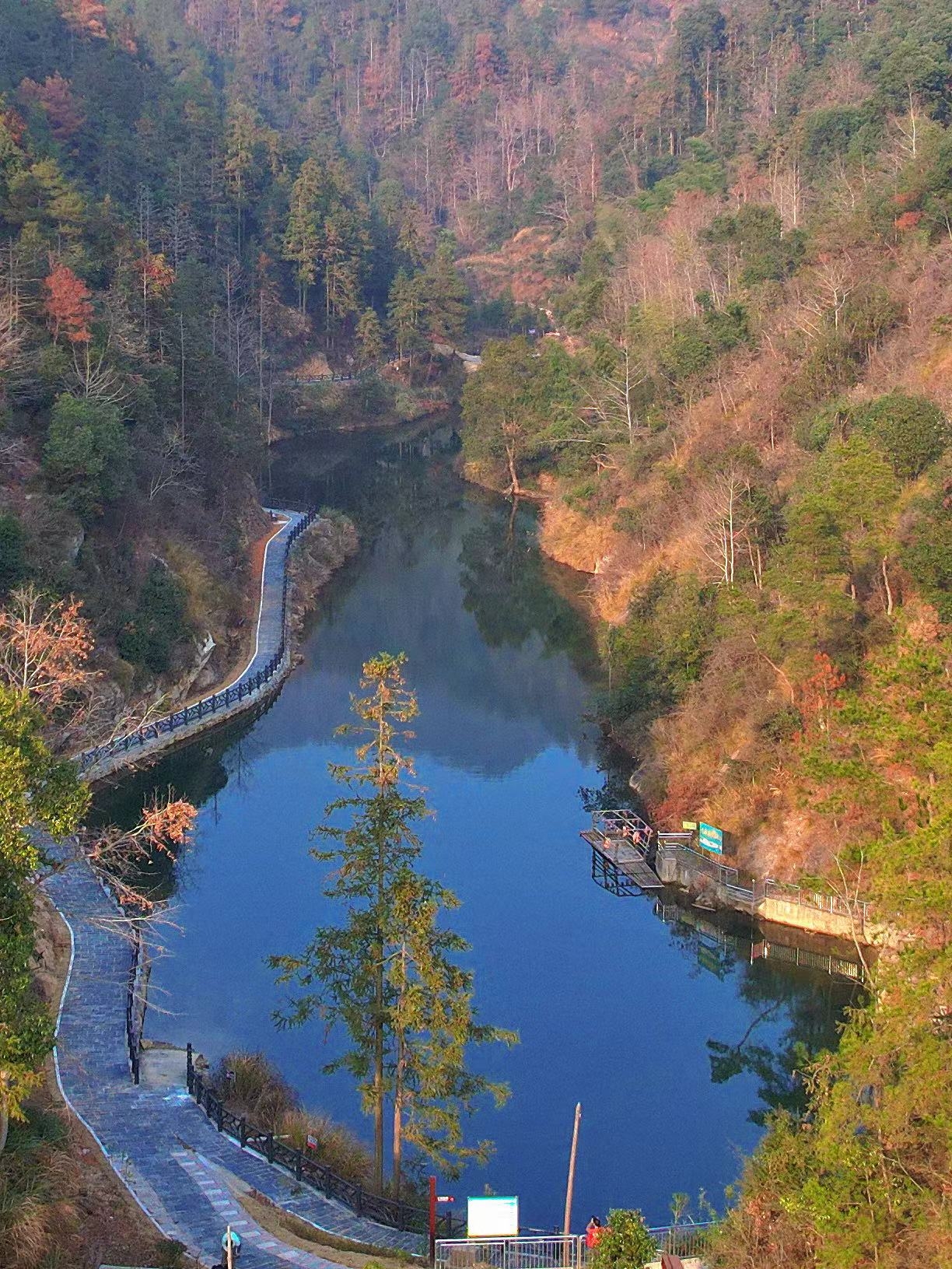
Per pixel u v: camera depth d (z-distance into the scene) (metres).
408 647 80.00
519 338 121.44
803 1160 26.59
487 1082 32.69
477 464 122.25
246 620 77.56
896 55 118.38
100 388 68.94
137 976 39.19
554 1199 33.66
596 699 67.75
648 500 80.88
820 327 79.75
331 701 70.31
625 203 163.50
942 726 34.41
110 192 133.62
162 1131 31.44
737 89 184.75
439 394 162.00
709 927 46.97
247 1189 29.44
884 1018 25.06
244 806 57.34
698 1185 34.34
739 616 56.12
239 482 94.31
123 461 67.69
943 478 54.44
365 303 171.62
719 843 48.53
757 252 99.88
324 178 166.25
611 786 58.72
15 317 68.06
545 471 117.62
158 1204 27.70
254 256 155.12
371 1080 37.06
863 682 49.75
